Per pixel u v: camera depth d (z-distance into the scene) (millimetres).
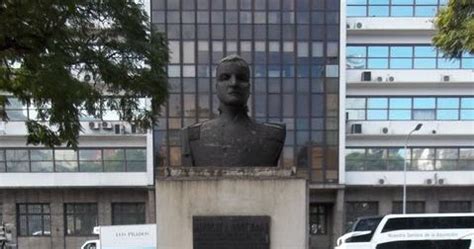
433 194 35062
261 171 7121
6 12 9641
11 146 33969
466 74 34125
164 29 32969
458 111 34688
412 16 34062
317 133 33125
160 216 7074
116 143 34125
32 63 10305
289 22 33094
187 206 7059
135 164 34219
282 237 7035
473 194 34906
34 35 10281
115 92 12008
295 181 7035
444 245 18844
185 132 7676
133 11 11680
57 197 34469
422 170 34719
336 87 33094
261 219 6996
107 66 11250
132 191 34250
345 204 34500
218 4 33094
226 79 7434
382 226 19266
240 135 7461
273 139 7504
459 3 8742
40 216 34594
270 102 33062
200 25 33125
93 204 34656
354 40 34406
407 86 34500
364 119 34562
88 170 34125
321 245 34375
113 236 20859
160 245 7059
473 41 8320
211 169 7152
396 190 34781
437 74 34125
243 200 7051
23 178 33906
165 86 12195
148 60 11961
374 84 34219
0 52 10312
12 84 10773
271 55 33094
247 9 33125
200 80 33125
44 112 11805
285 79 33094
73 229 34562
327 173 33125
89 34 11430
